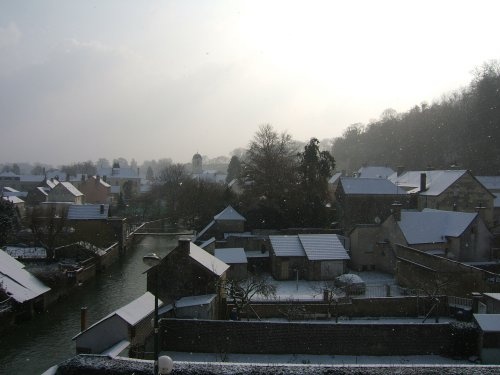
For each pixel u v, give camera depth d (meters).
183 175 133.00
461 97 141.00
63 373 25.16
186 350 32.94
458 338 32.38
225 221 71.19
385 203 67.38
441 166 119.94
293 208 74.38
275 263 55.62
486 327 31.56
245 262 53.91
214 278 38.31
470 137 118.06
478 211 57.97
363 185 68.12
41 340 39.62
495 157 108.94
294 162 82.25
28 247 72.19
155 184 152.12
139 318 30.95
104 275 63.16
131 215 117.06
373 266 58.81
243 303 39.50
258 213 74.06
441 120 133.62
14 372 33.47
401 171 93.31
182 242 38.19
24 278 46.81
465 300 40.03
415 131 143.00
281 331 32.88
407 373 24.70
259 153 80.56
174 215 105.38
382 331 32.88
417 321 39.34
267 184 77.06
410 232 54.53
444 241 54.84
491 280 44.69
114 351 27.42
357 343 32.84
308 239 56.88
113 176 173.25
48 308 48.09
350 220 66.75
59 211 76.56
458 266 44.41
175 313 35.53
